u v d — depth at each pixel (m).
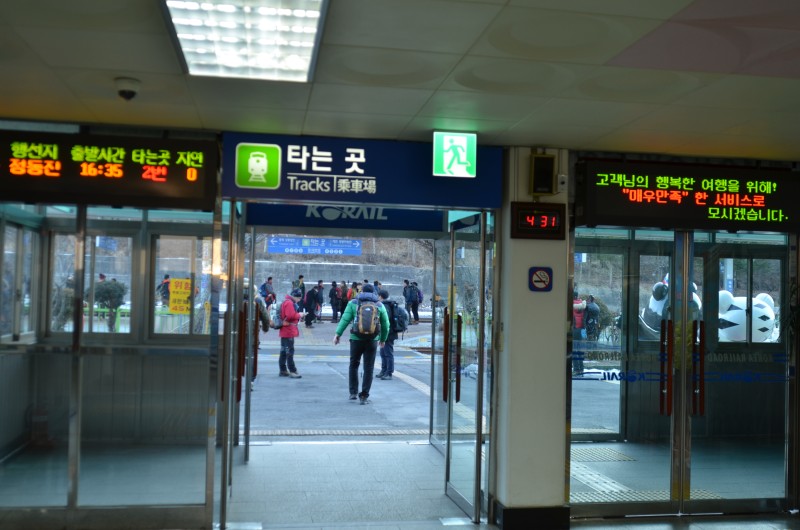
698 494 5.91
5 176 4.86
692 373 5.89
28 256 5.18
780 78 3.82
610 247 5.80
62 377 5.19
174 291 5.26
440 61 3.64
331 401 10.41
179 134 5.13
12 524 5.09
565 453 5.40
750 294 6.04
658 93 4.11
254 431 8.32
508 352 5.36
